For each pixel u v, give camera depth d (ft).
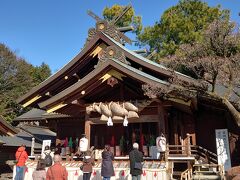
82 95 44.88
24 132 79.51
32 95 60.80
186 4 121.90
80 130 65.87
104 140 53.11
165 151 39.63
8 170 66.64
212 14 117.29
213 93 38.65
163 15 123.34
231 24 39.55
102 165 34.55
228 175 35.27
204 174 45.06
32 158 55.31
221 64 36.35
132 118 44.14
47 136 80.07
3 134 51.37
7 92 152.87
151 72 50.88
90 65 61.11
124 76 43.39
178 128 53.78
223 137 52.80
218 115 57.36
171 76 43.04
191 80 41.75
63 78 60.54
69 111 49.44
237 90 55.31
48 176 27.73
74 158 45.50
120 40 60.59
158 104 43.01
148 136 47.91
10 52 164.86
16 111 145.48
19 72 163.22
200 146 56.75
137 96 47.60
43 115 68.33
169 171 39.81
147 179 37.40
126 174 39.04
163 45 113.60
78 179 41.55
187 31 111.55
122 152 47.83
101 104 44.47
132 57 50.75
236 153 52.39
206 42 41.47
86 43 60.39
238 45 39.75
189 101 40.45
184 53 42.50
